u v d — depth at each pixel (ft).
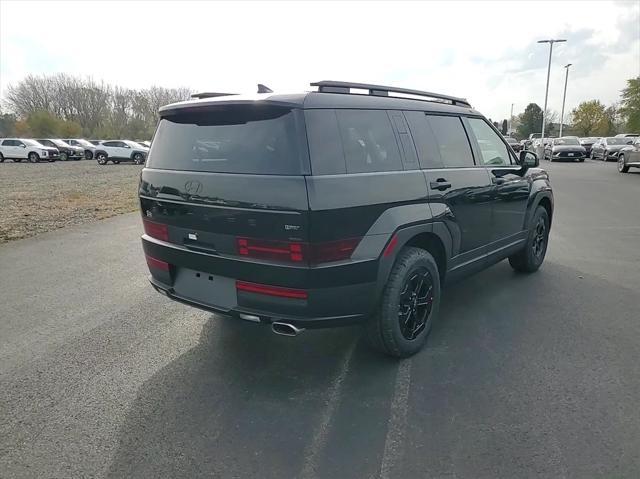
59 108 243.19
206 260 10.00
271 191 8.77
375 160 9.97
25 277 18.13
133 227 28.81
